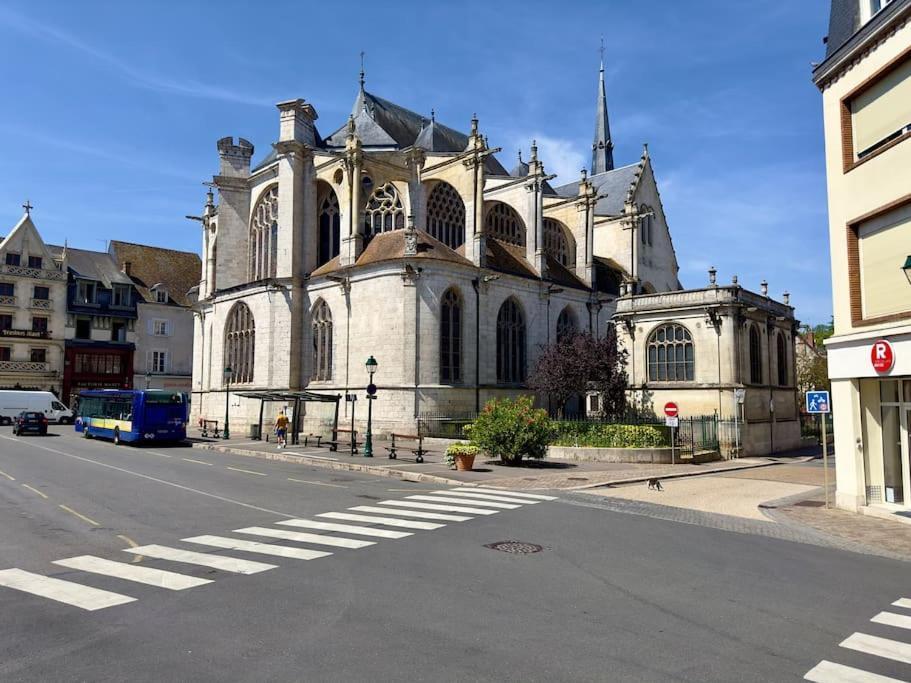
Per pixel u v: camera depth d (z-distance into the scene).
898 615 8.06
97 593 8.49
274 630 7.16
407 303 38.69
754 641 7.04
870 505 16.06
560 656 6.50
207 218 57.28
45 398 56.81
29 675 5.93
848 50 16.31
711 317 33.09
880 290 15.79
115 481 19.98
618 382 35.72
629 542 12.20
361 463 26.36
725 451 32.53
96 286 66.69
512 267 46.59
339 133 55.12
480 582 9.20
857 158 16.53
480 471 24.28
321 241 48.25
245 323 48.44
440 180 46.38
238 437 42.91
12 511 14.60
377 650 6.59
